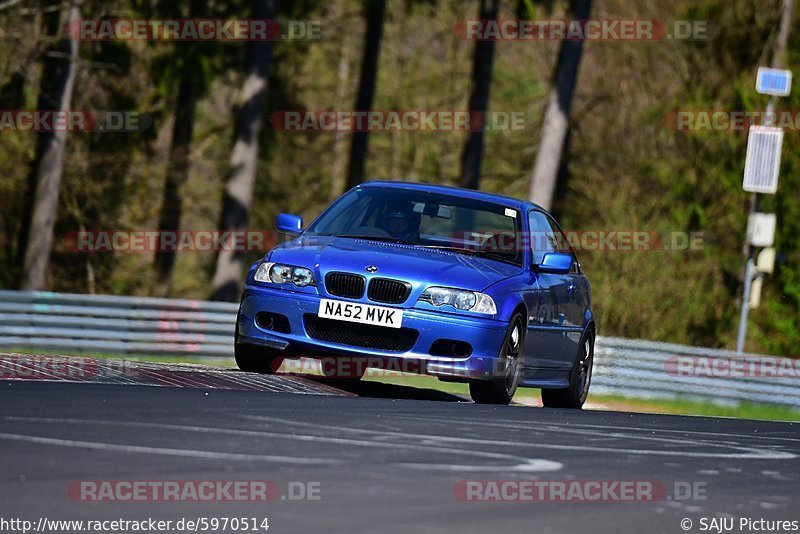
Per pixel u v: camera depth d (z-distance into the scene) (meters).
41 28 88.75
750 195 108.44
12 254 100.81
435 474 16.44
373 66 116.75
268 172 127.81
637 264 100.50
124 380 27.50
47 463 15.07
